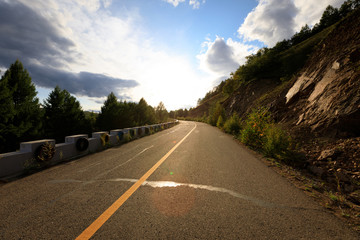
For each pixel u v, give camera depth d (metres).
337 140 5.12
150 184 3.28
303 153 5.25
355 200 2.70
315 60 11.39
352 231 1.86
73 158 5.57
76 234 1.78
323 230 1.87
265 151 6.29
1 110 11.68
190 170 4.25
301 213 2.24
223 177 3.72
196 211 2.26
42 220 2.04
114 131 9.52
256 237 1.73
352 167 3.83
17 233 1.79
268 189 3.05
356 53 6.91
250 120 8.52
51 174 3.92
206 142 9.45
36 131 13.60
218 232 1.81
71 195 2.77
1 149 11.91
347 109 5.34
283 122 9.35
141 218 2.09
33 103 14.84
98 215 2.15
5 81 12.07
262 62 27.36
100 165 4.74
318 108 7.04
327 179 3.70
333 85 6.98
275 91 17.27
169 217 2.11
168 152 6.65
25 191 2.92
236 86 39.16
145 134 13.90
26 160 4.19
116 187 3.12
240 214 2.19
